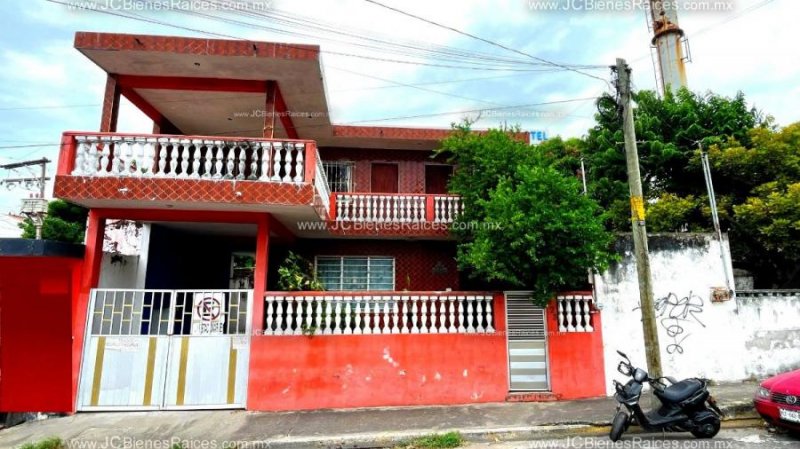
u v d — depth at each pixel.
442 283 11.31
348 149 12.26
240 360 7.80
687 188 12.09
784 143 10.24
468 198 9.63
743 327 8.79
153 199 7.34
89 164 7.37
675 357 8.50
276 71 8.36
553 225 7.21
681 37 18.50
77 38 7.56
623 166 12.77
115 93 8.35
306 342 7.88
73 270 7.65
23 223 14.77
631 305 8.56
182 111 9.95
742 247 10.95
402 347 8.03
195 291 7.94
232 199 7.52
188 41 7.75
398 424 6.77
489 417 7.04
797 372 6.09
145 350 7.66
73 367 7.48
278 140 7.85
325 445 6.20
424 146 12.16
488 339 8.20
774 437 5.94
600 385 8.18
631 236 8.83
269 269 11.23
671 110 12.64
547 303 8.01
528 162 9.36
